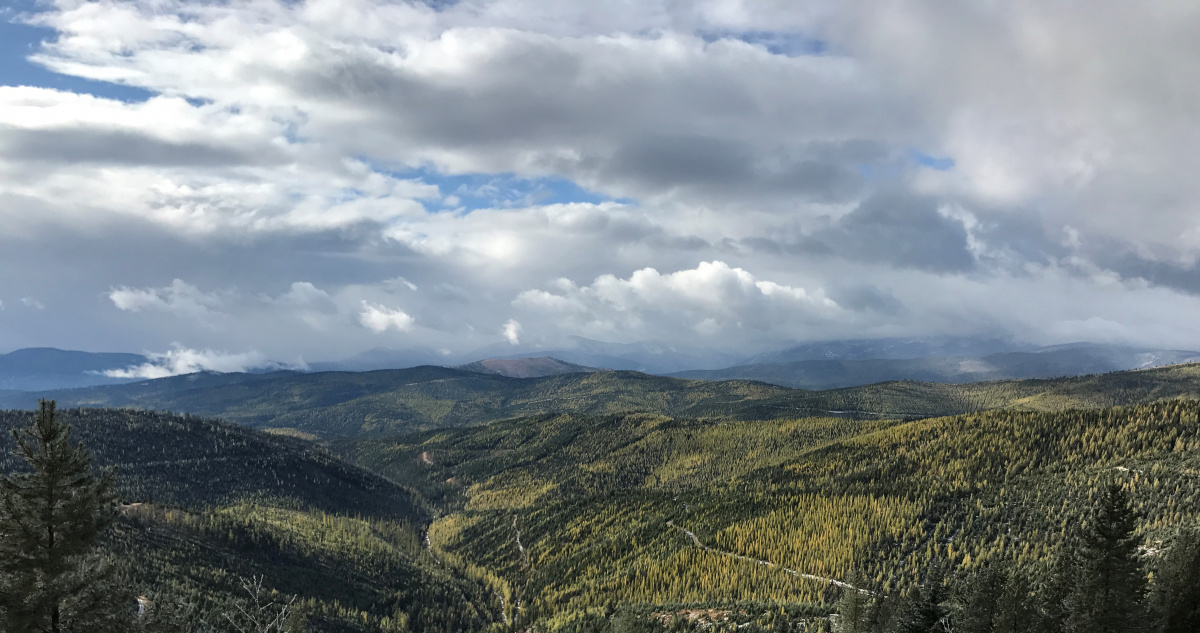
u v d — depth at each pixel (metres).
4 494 57.66
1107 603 111.06
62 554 59.41
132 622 63.31
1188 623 112.62
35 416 59.50
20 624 56.69
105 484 62.91
